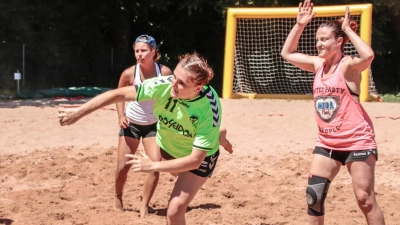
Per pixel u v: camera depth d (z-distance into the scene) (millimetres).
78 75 26109
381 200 8039
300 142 11828
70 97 21844
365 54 5098
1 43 24016
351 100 5258
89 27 26688
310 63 5676
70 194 8312
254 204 7883
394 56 28328
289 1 24281
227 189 8656
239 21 21672
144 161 4840
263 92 22453
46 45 25453
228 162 10203
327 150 5430
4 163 9883
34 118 14930
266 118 15023
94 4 27000
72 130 13109
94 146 11305
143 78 7133
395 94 26156
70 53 26016
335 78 5293
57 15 26000
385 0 24141
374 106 17188
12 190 8438
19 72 23719
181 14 28109
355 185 5289
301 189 8711
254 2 24047
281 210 7574
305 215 7344
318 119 5457
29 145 11383
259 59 22484
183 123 5004
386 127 13359
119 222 6961
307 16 5785
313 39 22875
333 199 8164
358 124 5270
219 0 25531
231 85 19500
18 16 24531
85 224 6879
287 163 10055
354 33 5238
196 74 4719
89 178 9258
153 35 29375
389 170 9641
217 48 28781
